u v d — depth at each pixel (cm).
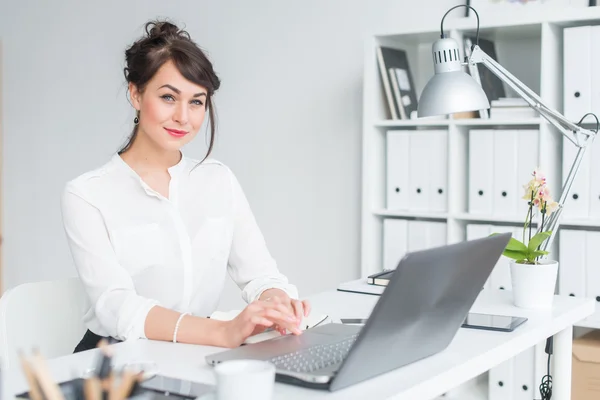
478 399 293
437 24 301
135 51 181
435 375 130
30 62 464
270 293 194
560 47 291
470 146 299
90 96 441
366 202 322
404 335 128
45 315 183
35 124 465
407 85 323
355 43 353
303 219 375
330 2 358
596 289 275
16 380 129
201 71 179
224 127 395
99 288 173
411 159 313
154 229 190
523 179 288
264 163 384
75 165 451
